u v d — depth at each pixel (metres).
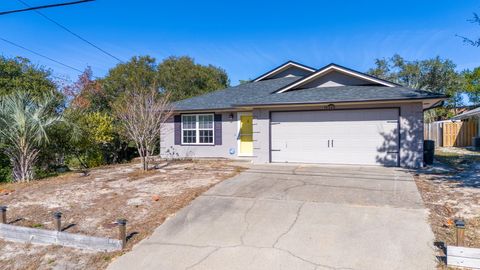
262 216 5.90
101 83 26.55
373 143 11.09
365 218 5.56
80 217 6.20
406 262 4.10
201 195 7.36
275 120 12.34
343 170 10.18
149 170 11.24
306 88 13.18
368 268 4.02
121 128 15.04
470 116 20.94
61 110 12.42
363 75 12.07
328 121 11.66
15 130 9.67
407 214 5.66
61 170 11.95
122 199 7.27
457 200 6.38
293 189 7.66
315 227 5.29
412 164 10.59
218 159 14.62
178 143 15.66
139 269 4.32
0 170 10.84
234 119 14.70
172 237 5.21
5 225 5.48
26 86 17.02
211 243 4.93
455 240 4.55
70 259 4.68
